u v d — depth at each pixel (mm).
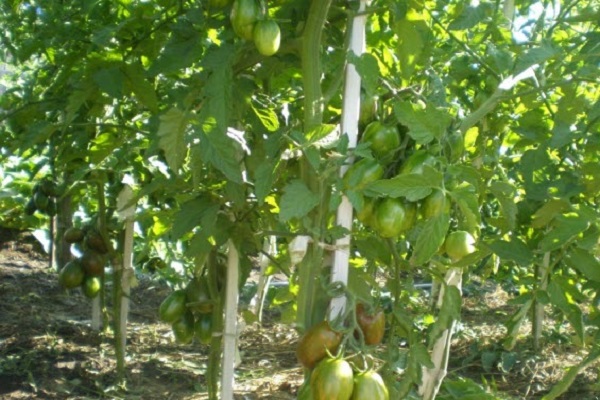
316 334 1637
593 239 1832
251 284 6238
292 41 1917
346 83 1725
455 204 1990
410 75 2121
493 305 6680
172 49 1999
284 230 2570
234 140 2043
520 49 2396
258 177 1781
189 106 1985
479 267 4152
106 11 2814
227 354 2678
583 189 2049
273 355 4766
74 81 2760
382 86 1944
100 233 3795
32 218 7656
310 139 1661
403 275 5867
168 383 4074
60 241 5551
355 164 1629
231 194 2164
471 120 1979
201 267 2609
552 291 1966
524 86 2457
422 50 2230
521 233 2400
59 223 5570
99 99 2594
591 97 2730
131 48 2455
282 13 1980
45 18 3004
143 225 3727
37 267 7008
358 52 1755
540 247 1965
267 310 5938
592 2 2990
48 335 4598
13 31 3766
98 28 2549
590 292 2518
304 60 1825
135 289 6453
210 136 1735
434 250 1596
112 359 4312
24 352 4254
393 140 1694
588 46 2195
